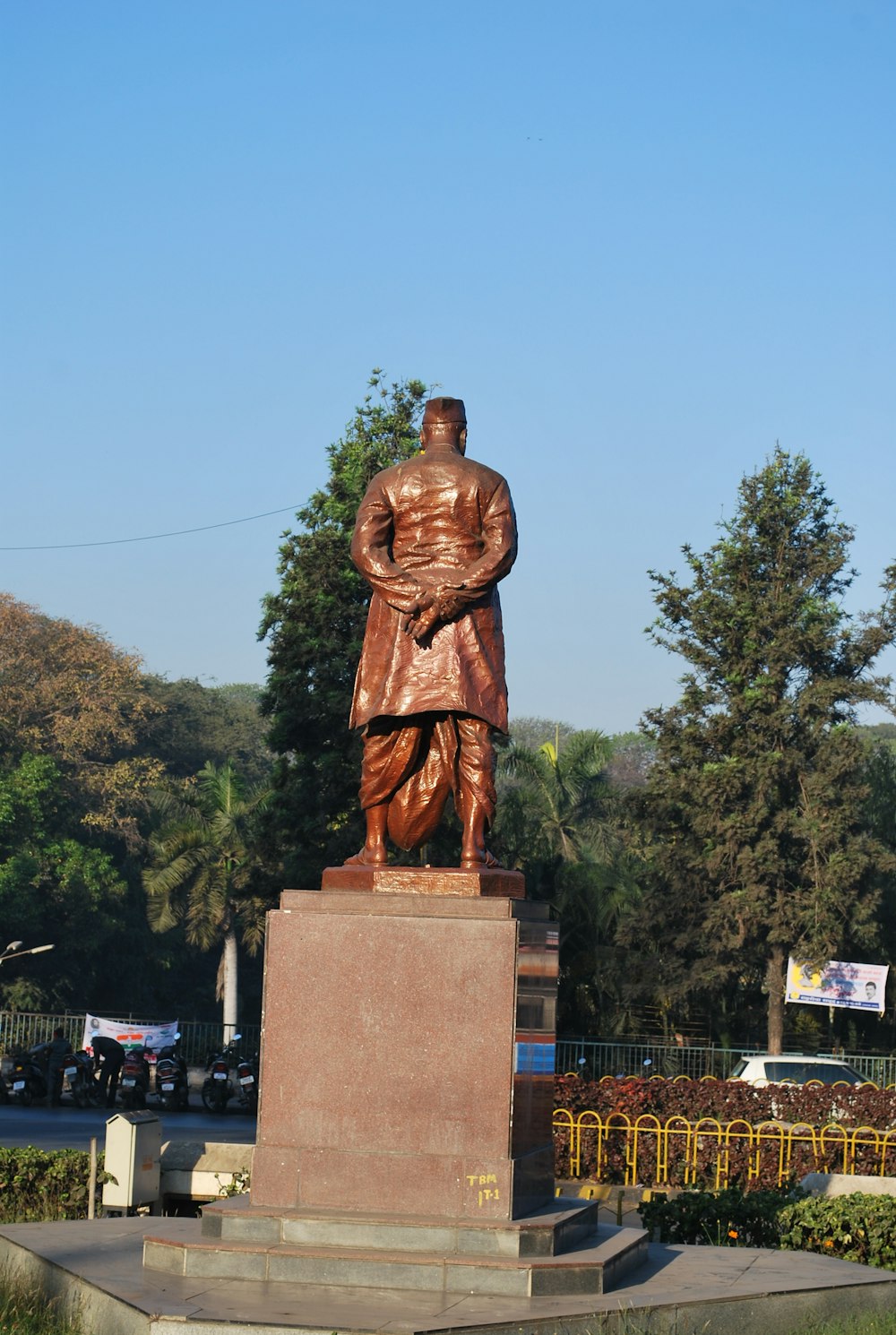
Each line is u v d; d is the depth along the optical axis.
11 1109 23.98
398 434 25.55
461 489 8.58
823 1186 10.55
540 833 32.06
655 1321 7.12
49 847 38.28
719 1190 11.64
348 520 24.83
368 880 8.10
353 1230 7.46
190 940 38.12
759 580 28.38
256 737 55.94
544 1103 8.24
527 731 71.38
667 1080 15.36
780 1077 19.78
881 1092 15.20
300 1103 7.75
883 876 29.03
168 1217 9.93
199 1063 29.20
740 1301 7.50
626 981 28.67
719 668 28.14
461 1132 7.58
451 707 8.36
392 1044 7.70
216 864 36.56
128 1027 26.73
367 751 8.68
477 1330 6.56
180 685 56.00
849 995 26.45
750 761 27.02
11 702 44.69
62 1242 8.45
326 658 24.38
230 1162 10.48
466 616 8.54
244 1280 7.36
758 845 26.80
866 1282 8.05
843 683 26.98
